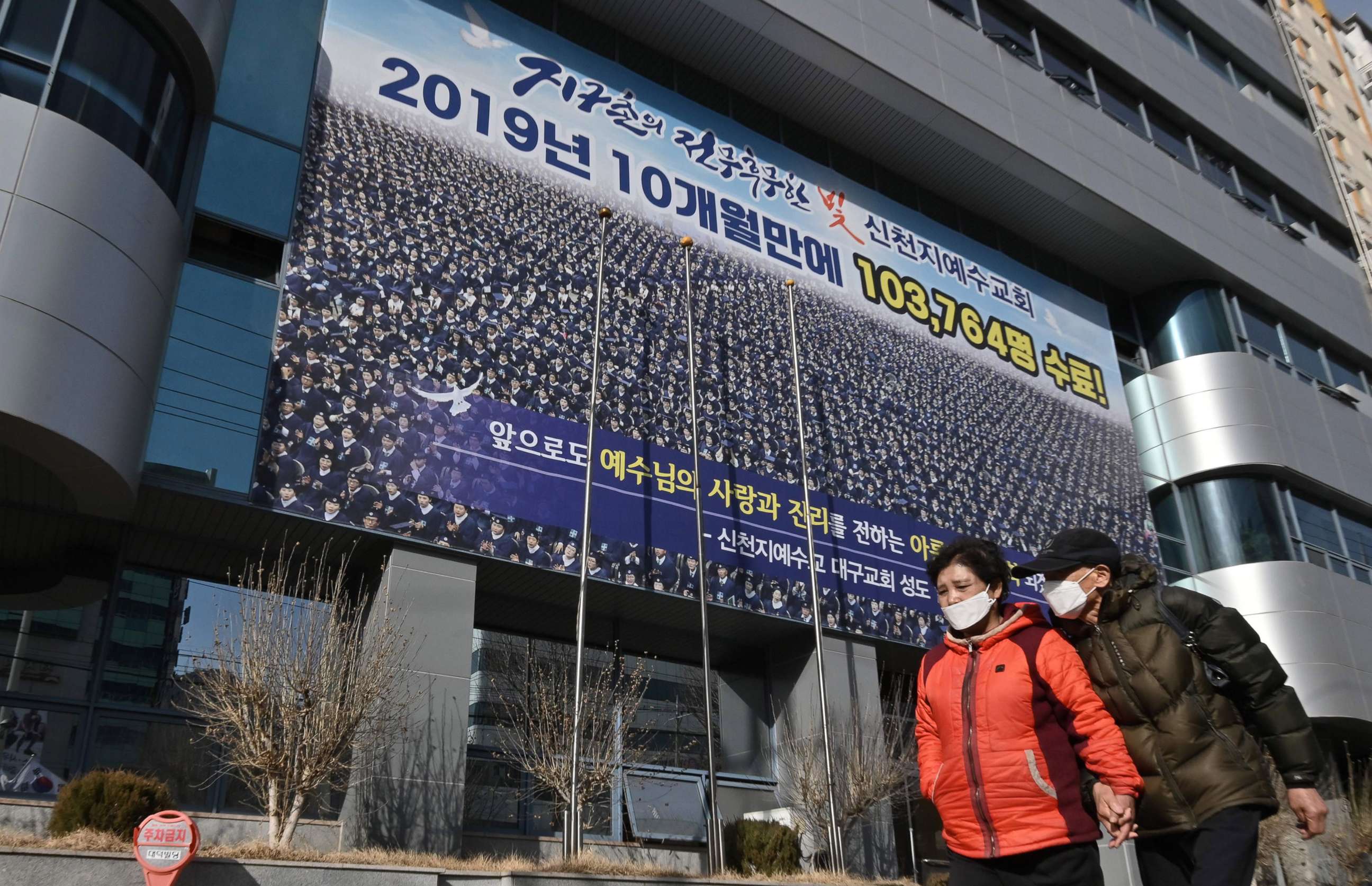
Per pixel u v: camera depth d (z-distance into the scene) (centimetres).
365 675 1281
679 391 1941
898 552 2133
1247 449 2822
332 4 1827
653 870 1289
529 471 1678
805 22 2261
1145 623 448
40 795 1236
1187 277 3094
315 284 1579
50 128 1273
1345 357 3475
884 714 2020
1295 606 2639
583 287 1897
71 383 1206
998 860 398
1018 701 406
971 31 2688
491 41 2008
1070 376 2766
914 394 2359
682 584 1783
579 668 1484
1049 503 2495
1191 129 3309
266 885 923
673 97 2277
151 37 1479
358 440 1527
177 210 1505
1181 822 424
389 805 1365
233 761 1271
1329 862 1892
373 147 1744
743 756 1916
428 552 1548
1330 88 4128
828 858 1688
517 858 1408
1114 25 3173
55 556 1374
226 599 1500
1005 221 2848
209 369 1451
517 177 1905
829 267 2356
